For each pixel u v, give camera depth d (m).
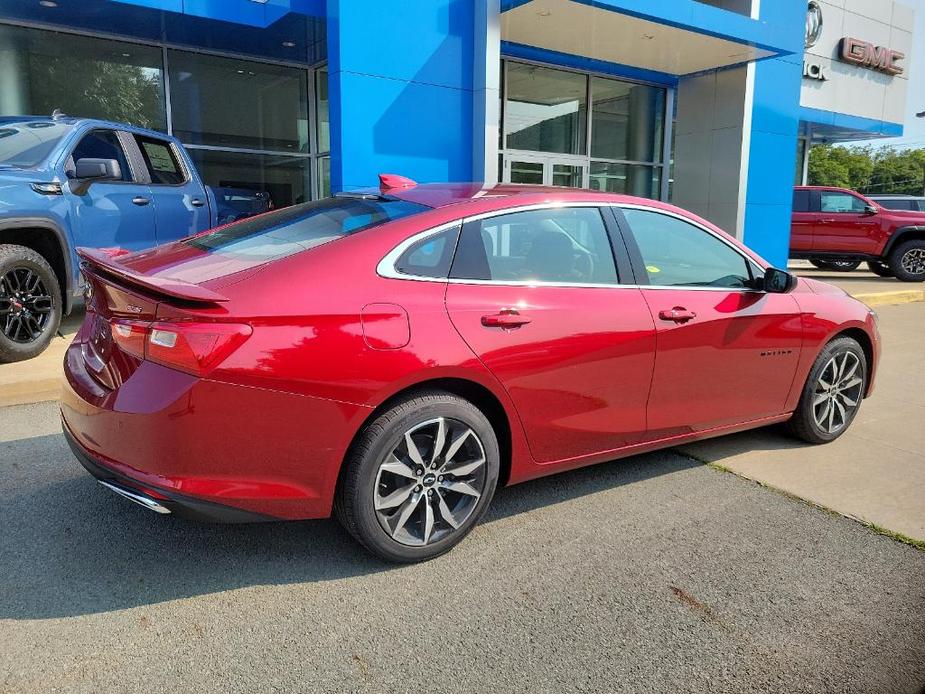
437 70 8.99
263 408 2.53
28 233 5.68
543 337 3.11
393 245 2.90
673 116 14.50
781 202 13.42
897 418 5.26
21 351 5.40
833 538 3.28
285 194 11.36
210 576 2.83
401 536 2.88
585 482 3.88
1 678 2.20
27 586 2.72
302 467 2.63
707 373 3.75
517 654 2.39
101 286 2.74
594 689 2.23
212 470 2.51
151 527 3.21
